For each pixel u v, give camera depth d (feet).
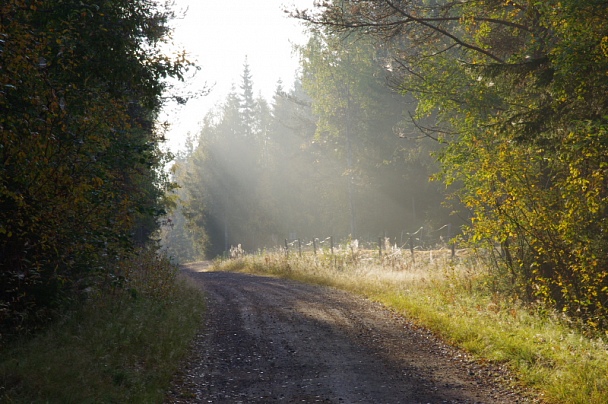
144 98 39.99
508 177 44.60
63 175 29.50
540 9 43.91
